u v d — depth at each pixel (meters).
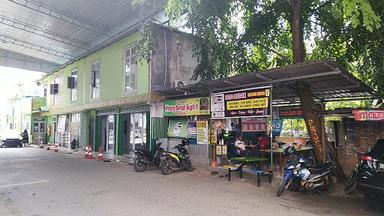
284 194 8.45
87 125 23.53
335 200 7.81
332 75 8.88
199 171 12.40
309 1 10.28
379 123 9.55
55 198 8.00
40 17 20.97
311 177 8.15
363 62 9.50
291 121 16.92
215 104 12.25
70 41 24.72
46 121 34.06
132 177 11.30
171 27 11.73
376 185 6.57
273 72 9.15
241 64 11.75
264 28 11.55
